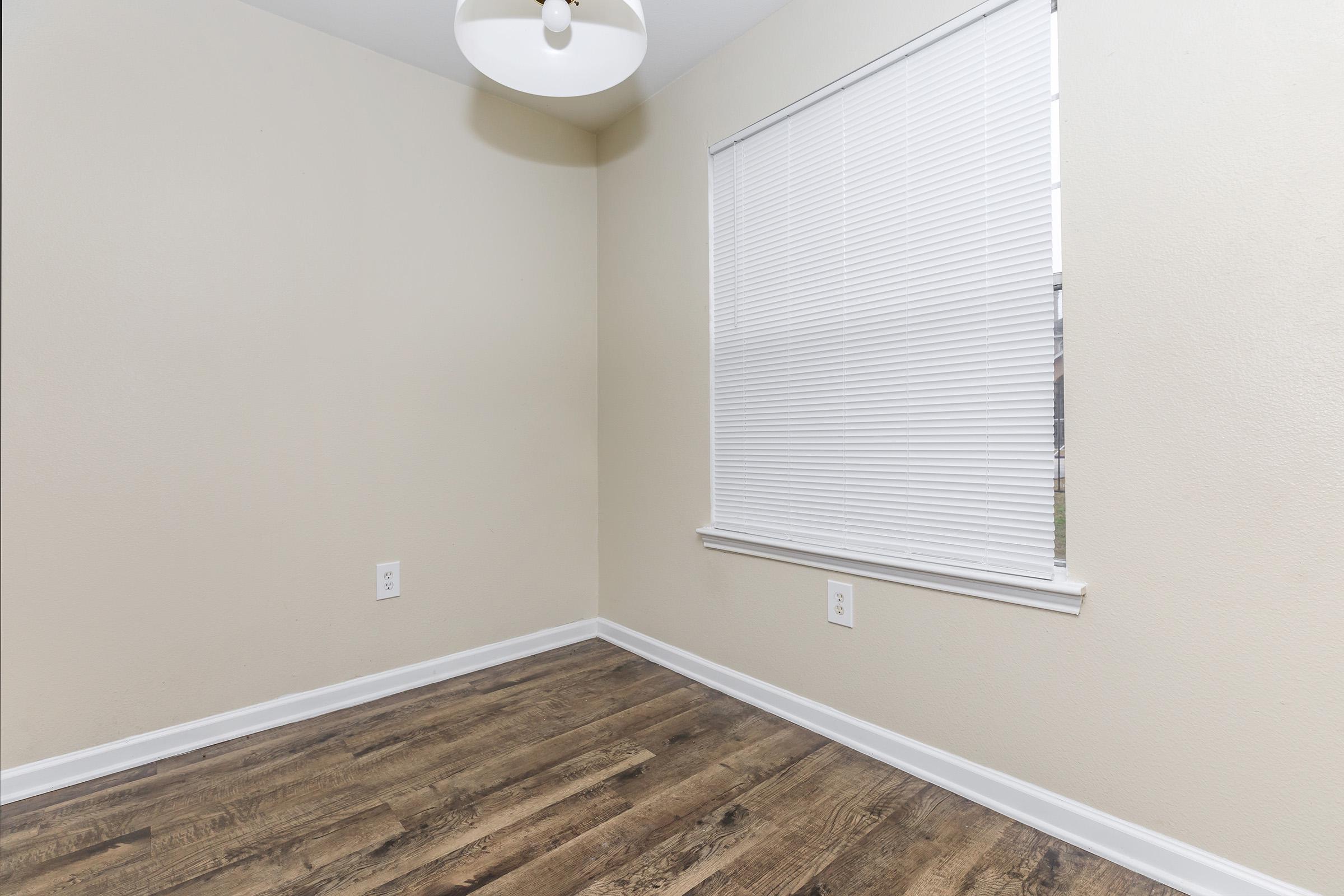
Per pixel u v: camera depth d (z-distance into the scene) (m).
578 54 1.68
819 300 1.94
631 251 2.63
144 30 1.77
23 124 1.61
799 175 1.99
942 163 1.64
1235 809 1.20
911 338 1.71
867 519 1.83
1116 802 1.35
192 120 1.84
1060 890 1.26
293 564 2.03
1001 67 1.52
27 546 1.62
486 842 1.41
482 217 2.46
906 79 1.71
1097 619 1.37
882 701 1.78
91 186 1.69
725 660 2.25
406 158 2.26
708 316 2.29
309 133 2.05
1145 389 1.30
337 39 2.11
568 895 1.25
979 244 1.57
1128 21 1.31
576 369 2.75
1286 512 1.14
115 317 1.73
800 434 2.01
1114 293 1.34
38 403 1.63
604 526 2.80
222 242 1.89
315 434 2.07
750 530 2.18
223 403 1.90
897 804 1.56
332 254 2.10
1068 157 1.40
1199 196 1.23
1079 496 1.39
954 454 1.63
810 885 1.28
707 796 1.60
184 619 1.84
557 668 2.47
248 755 1.81
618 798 1.59
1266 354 1.16
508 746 1.85
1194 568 1.24
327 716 2.06
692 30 2.12
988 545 1.56
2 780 1.58
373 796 1.60
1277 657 1.16
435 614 2.35
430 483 2.33
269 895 1.25
